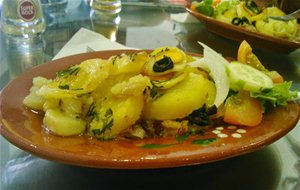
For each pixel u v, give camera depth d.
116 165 0.22
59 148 0.23
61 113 0.26
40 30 0.51
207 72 0.31
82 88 0.27
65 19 0.58
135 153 0.23
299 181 0.26
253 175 0.26
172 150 0.23
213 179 0.25
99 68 0.28
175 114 0.27
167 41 0.52
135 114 0.26
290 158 0.28
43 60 0.43
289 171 0.27
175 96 0.27
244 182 0.25
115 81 0.28
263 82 0.30
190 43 0.52
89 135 0.26
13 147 0.28
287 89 0.30
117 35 0.53
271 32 0.52
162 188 0.24
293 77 0.44
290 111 0.29
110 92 0.27
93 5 0.62
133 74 0.28
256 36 0.49
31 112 0.27
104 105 0.27
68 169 0.26
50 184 0.24
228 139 0.25
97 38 0.46
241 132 0.26
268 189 0.25
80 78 0.27
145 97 0.27
